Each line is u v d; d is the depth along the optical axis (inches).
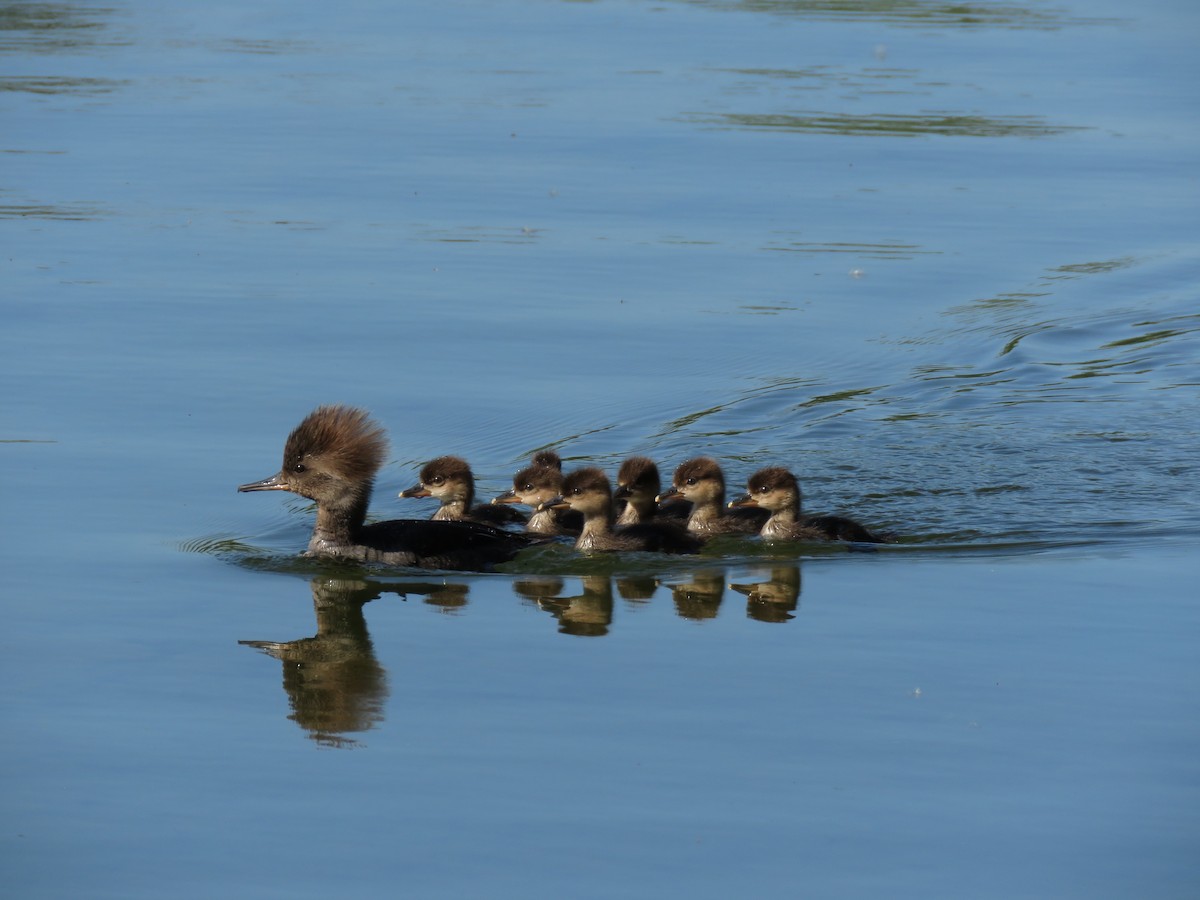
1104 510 692.1
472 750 454.9
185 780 436.5
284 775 440.1
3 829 409.1
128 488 683.4
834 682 501.7
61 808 420.5
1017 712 477.1
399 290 965.8
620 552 658.2
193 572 607.2
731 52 1761.8
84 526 644.1
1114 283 1020.5
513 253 1047.0
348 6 2042.3
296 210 1143.0
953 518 685.3
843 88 1599.4
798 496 680.4
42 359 830.5
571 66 1675.7
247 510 673.0
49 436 733.9
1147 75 1697.8
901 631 547.2
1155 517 682.2
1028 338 919.7
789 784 433.7
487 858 396.5
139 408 770.2
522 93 1546.5
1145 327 944.3
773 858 397.1
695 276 1010.7
